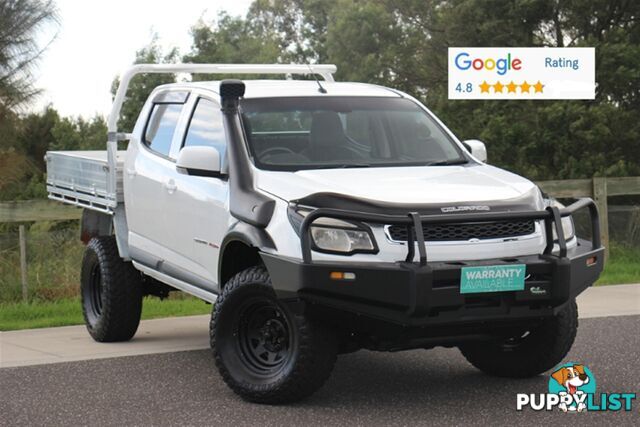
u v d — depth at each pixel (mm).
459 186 6949
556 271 6672
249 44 38750
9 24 21672
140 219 8797
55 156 10656
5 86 21734
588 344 8914
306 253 6465
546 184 14711
